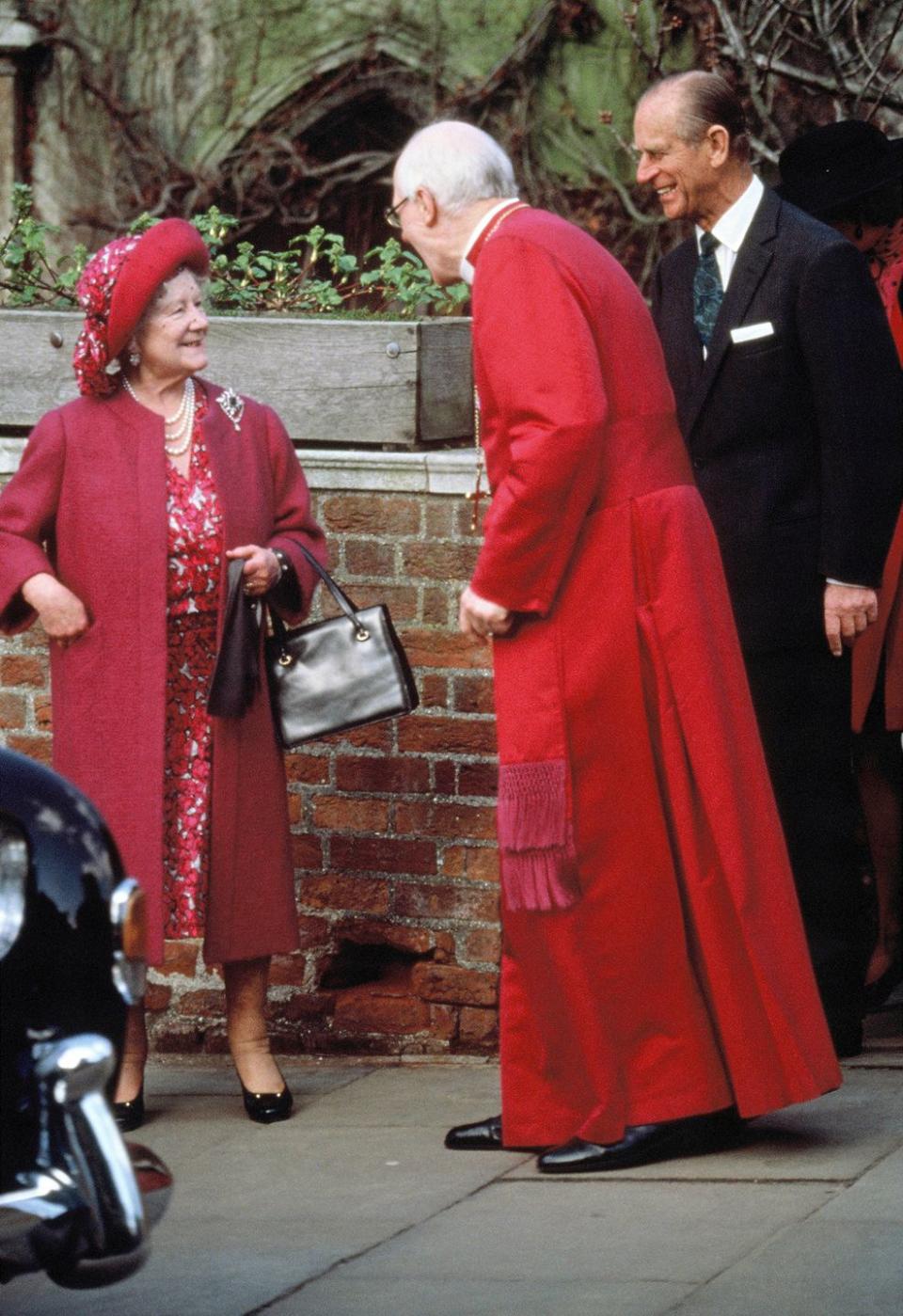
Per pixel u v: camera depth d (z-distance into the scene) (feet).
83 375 19.25
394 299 24.77
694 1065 17.42
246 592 19.21
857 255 19.26
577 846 17.25
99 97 52.49
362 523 21.67
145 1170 12.91
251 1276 15.29
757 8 43.68
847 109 42.91
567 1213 16.28
